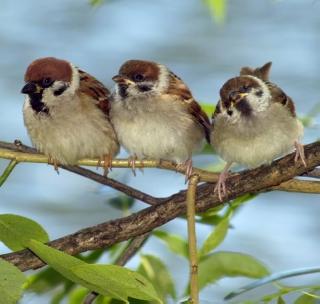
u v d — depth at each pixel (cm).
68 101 1031
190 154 1070
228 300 803
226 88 1010
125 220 816
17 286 558
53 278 895
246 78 1017
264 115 988
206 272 869
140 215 821
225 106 1004
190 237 702
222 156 1019
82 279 581
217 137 1012
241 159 1005
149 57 1769
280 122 987
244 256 872
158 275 876
